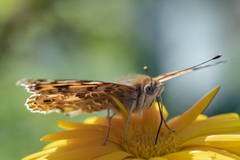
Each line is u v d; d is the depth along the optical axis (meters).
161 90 0.18
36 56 0.30
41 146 0.24
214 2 0.42
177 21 0.42
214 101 0.34
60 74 0.31
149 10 0.41
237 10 0.41
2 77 0.27
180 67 0.39
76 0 0.31
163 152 0.18
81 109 0.19
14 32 0.29
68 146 0.18
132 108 0.18
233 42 0.39
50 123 0.25
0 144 0.24
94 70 0.33
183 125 0.19
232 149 0.18
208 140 0.18
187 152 0.17
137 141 0.18
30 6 0.29
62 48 0.31
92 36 0.33
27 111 0.25
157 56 0.40
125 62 0.36
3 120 0.24
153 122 0.19
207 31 0.41
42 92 0.17
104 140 0.18
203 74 0.37
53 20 0.30
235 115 0.19
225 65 0.36
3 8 0.28
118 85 0.17
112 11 0.35
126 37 0.38
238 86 0.34
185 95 0.36
